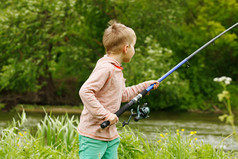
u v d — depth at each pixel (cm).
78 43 1124
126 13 1085
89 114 230
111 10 1091
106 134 231
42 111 1015
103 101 229
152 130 634
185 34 1228
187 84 1044
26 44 1028
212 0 1214
